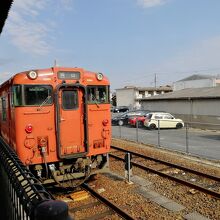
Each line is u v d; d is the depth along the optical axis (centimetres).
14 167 498
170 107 3766
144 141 2189
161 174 1179
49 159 944
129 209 852
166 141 2164
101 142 1039
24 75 918
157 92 7462
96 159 1059
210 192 938
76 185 988
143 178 1164
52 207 251
